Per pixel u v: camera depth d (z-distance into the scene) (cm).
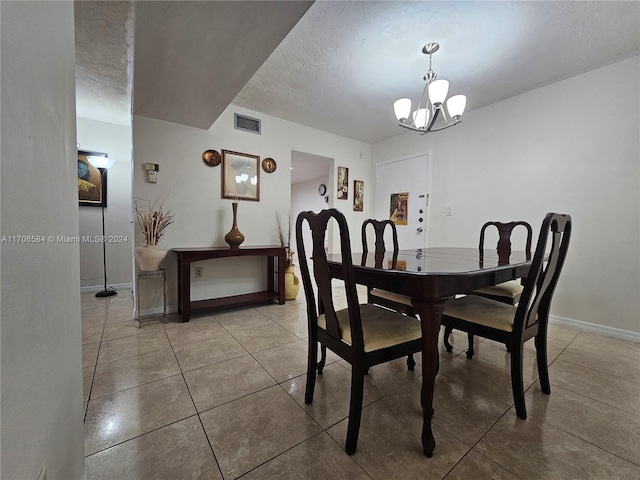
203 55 164
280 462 100
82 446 86
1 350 36
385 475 95
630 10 171
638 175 216
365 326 119
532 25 185
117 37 199
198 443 109
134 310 266
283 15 134
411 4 168
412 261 151
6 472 36
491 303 155
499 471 97
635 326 217
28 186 44
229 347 200
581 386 151
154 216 256
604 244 232
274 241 339
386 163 426
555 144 258
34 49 47
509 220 291
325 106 312
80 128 357
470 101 296
